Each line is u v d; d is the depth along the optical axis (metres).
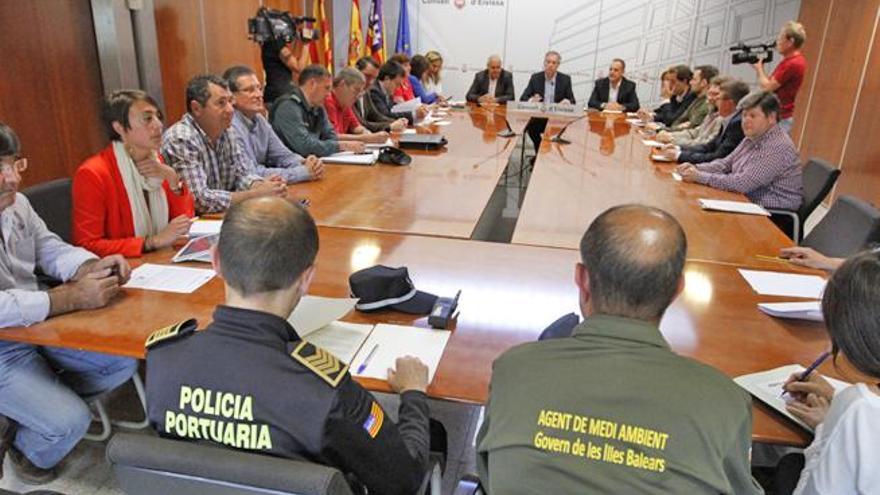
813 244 2.65
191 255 1.91
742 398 0.85
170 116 4.25
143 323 1.48
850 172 5.05
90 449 2.01
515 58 7.68
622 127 5.14
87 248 1.93
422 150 3.82
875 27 4.85
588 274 0.94
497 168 3.32
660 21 7.19
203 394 0.91
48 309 1.48
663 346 0.88
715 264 2.00
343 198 2.66
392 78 5.48
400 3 7.56
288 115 3.51
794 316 1.60
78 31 3.34
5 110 2.94
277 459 0.83
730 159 3.35
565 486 0.80
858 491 0.95
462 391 1.25
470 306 1.63
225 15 4.93
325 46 6.97
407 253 2.01
